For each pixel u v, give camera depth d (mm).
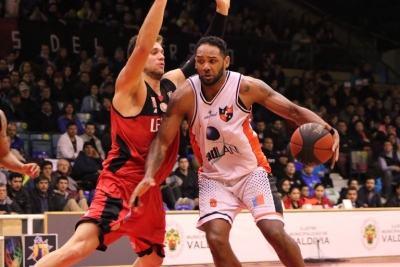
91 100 15875
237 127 4949
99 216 4871
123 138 5070
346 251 12094
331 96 20000
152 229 5273
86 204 11656
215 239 4844
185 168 13258
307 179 14922
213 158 5062
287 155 15469
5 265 8375
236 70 20344
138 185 4668
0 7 17406
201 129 4988
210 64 4812
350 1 23625
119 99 4965
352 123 18359
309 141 4949
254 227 11273
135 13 19594
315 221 11898
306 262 11477
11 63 16141
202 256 10820
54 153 14508
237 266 4859
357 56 23109
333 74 22438
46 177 11477
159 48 5156
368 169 17234
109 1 19672
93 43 18047
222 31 5781
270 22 22828
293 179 14086
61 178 11461
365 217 12398
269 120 18094
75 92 16188
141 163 5070
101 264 9781
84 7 18969
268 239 4875
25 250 8562
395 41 24141
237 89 4930
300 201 13258
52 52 17406
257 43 20938
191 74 5598
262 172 5062
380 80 23188
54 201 11250
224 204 5000
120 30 18469
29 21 17219
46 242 8766
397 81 23250
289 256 4832
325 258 11758
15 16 17531
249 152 5023
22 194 11000
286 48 21594
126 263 9961
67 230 9555
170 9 20906
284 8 24438
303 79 20688
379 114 20078
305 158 4996
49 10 18375
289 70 21578
